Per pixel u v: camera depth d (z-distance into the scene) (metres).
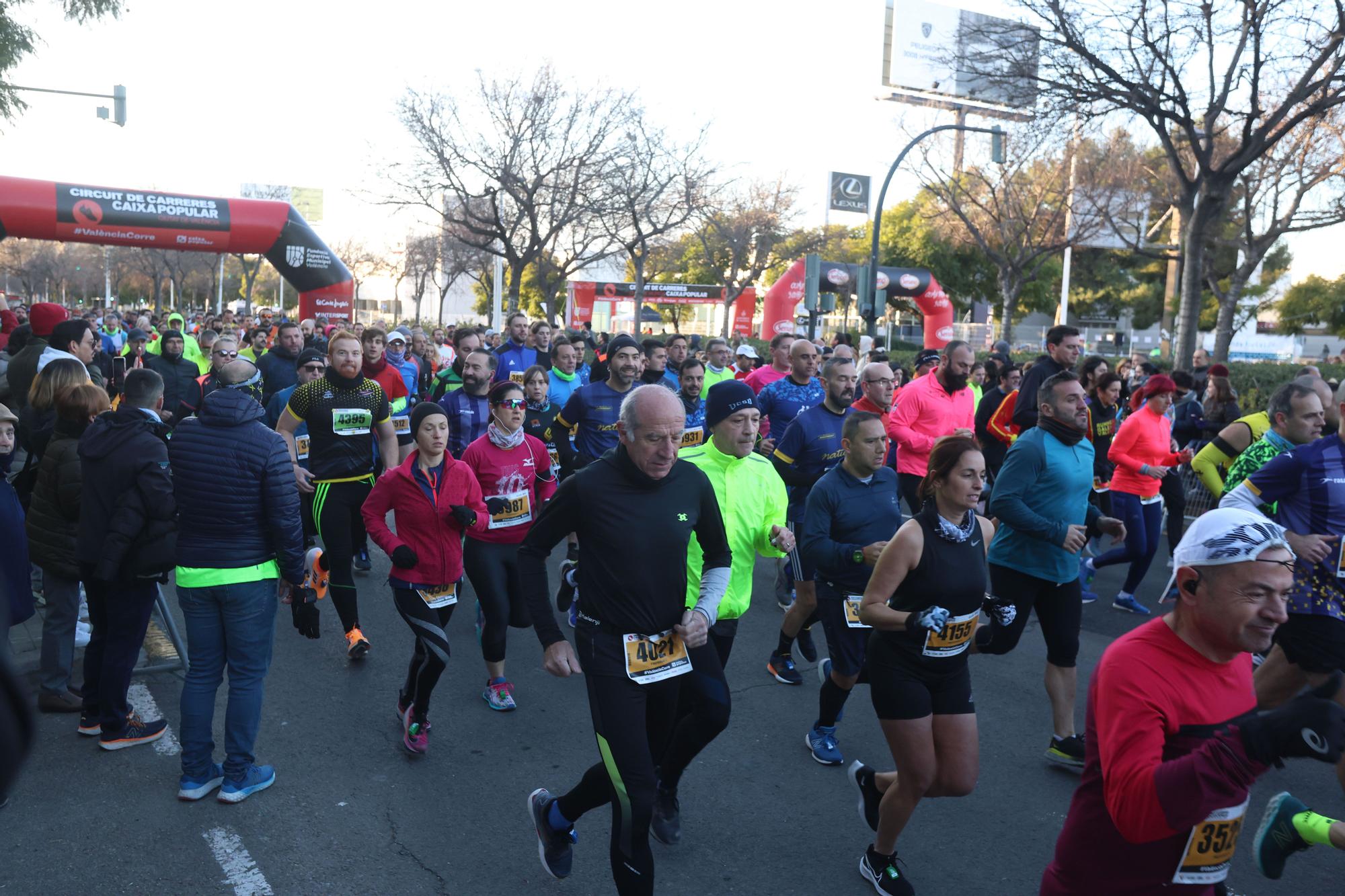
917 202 41.97
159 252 65.38
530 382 7.74
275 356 9.74
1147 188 24.97
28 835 4.01
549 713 5.46
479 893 3.69
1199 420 10.78
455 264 49.97
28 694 0.87
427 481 4.84
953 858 4.02
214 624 4.29
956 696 3.59
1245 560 2.08
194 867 3.81
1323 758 1.80
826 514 4.67
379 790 4.49
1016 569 4.79
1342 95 13.37
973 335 39.22
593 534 3.34
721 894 3.71
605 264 54.09
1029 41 14.59
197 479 4.15
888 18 35.69
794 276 29.98
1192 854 2.20
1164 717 2.17
